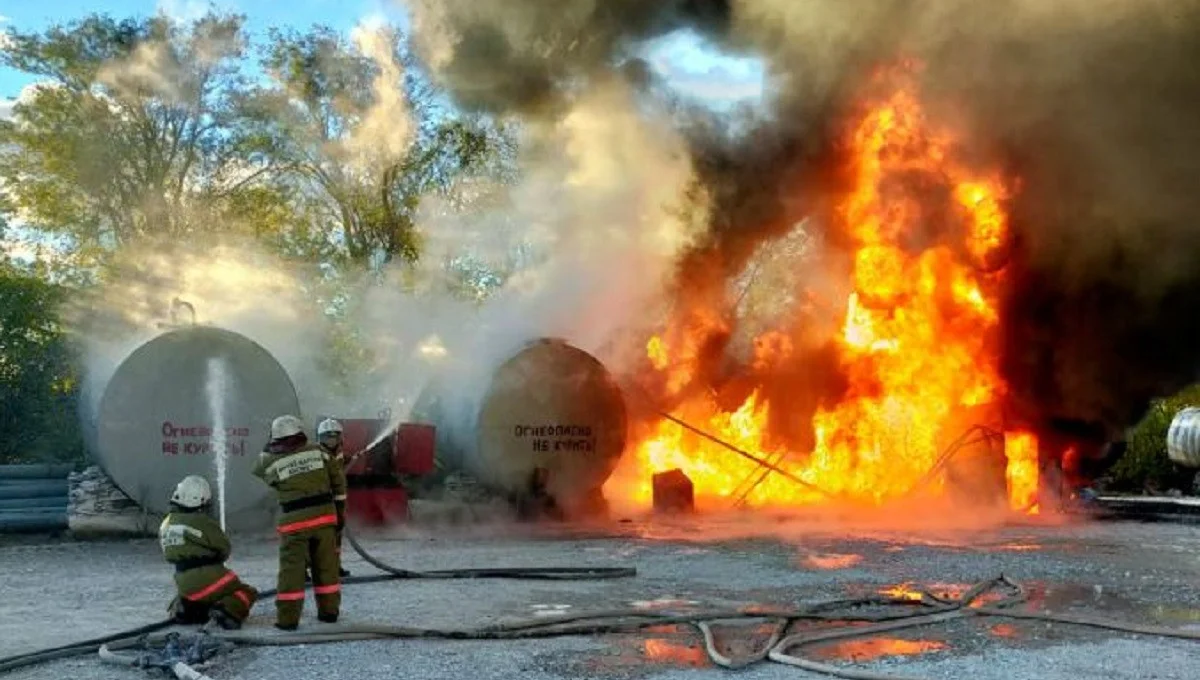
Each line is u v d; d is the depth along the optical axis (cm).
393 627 756
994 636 780
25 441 1916
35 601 930
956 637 776
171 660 661
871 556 1244
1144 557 1240
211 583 770
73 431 1945
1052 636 780
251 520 1415
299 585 764
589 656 702
